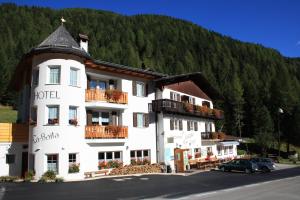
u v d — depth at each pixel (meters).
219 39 167.50
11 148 25.95
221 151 47.34
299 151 75.38
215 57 140.75
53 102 24.92
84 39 30.48
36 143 24.69
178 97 38.25
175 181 23.72
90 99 27.25
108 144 28.48
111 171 28.00
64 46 25.64
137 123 31.77
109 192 18.09
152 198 16.19
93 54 111.44
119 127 28.94
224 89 93.56
